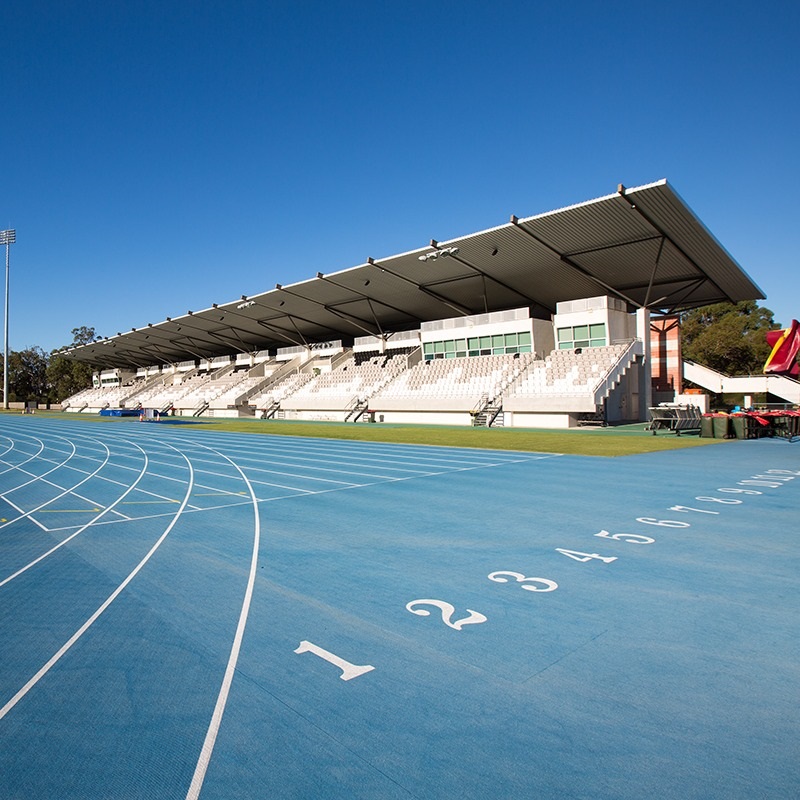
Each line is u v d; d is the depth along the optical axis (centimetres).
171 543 826
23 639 496
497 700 381
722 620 508
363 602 571
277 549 781
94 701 393
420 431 3116
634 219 2781
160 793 298
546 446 2164
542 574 647
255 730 353
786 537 795
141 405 7288
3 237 7925
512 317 3872
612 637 476
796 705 369
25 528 941
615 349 3369
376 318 5219
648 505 1033
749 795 286
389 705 378
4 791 303
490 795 289
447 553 742
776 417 2478
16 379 11088
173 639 491
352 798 290
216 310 5041
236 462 1886
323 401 4847
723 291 3650
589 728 346
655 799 284
